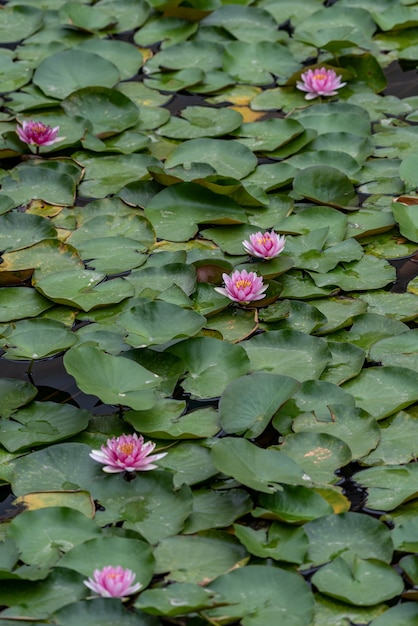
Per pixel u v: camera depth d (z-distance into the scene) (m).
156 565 2.27
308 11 5.59
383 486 2.51
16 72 4.92
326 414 2.75
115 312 3.20
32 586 2.22
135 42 5.25
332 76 4.64
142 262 3.45
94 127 4.39
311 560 2.29
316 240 3.55
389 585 2.21
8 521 2.42
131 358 2.93
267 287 3.27
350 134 4.24
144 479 2.51
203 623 2.10
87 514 2.41
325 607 2.18
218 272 3.36
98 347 3.01
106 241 3.59
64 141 4.26
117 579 2.14
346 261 3.44
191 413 2.76
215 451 2.50
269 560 2.28
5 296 3.32
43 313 3.23
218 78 4.85
